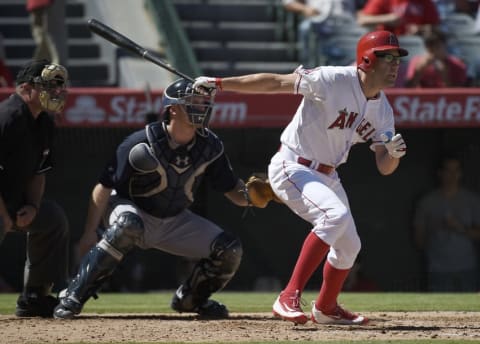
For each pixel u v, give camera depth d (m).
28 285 21.86
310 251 19.25
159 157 20.42
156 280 39.44
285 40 51.38
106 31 21.58
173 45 45.81
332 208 19.00
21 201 20.78
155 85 44.47
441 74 42.09
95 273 20.83
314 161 19.56
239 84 19.31
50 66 19.81
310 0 47.22
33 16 41.62
